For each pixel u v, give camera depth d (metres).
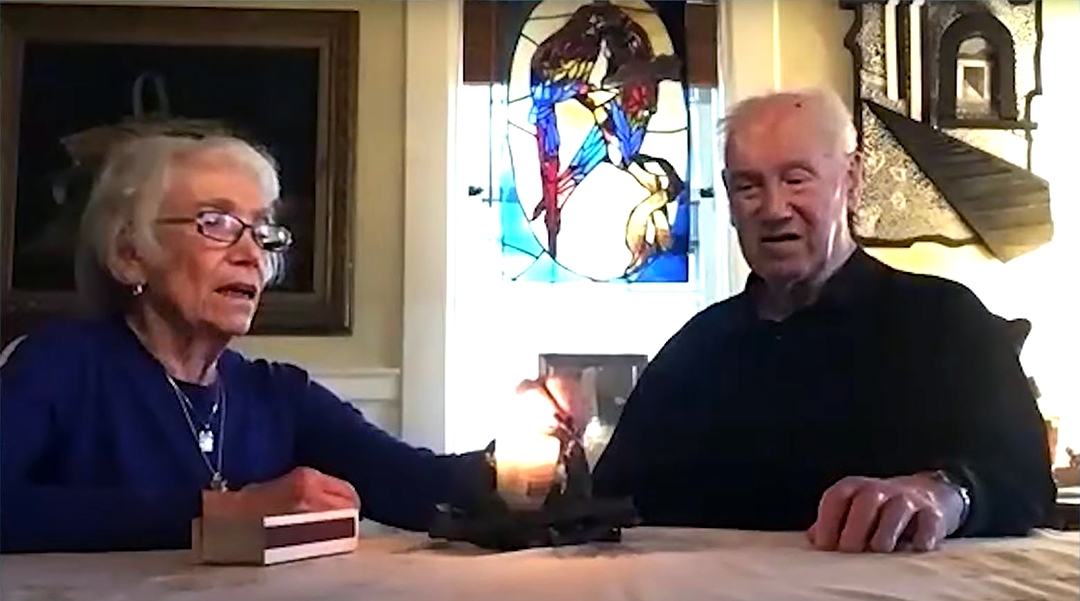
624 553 0.74
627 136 1.43
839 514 0.77
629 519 0.83
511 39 1.47
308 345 1.30
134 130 1.40
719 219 1.39
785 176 1.16
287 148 1.40
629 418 1.12
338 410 1.17
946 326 1.06
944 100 1.32
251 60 1.57
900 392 1.01
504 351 1.35
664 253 1.39
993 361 1.01
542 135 1.44
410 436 1.29
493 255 1.39
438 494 1.02
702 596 0.56
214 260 1.10
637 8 1.44
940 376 1.02
